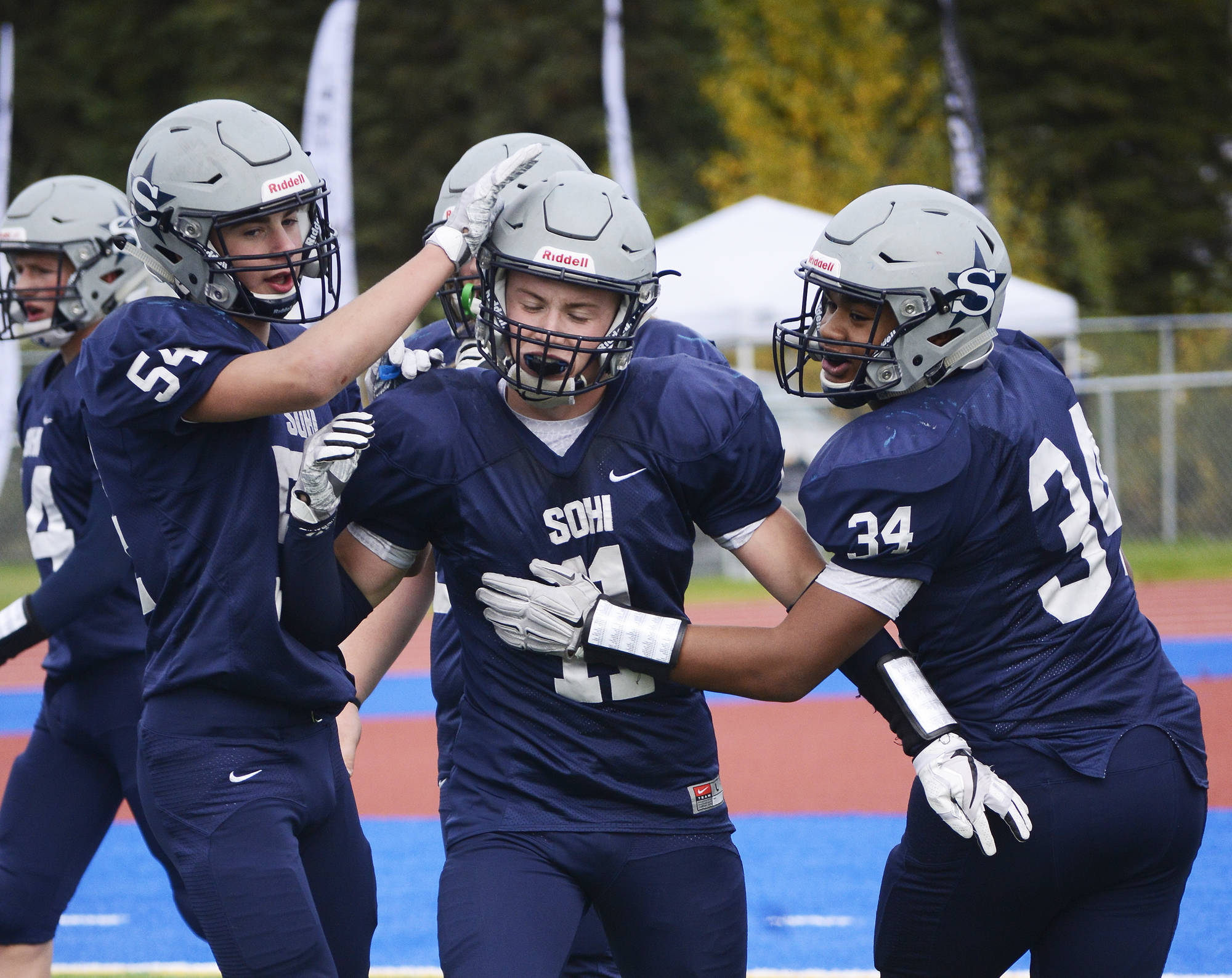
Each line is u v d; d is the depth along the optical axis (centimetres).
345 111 3497
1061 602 955
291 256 1011
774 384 4569
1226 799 2089
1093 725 947
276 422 1023
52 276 1405
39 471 1390
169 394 954
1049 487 948
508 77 7869
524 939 931
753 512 1012
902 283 954
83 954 1612
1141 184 7825
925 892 982
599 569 986
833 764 2414
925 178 6222
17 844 1327
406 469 984
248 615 991
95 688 1332
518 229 963
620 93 4356
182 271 1005
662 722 998
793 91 6662
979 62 7844
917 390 982
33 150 8106
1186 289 7494
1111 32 7919
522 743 999
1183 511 5000
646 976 1007
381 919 1717
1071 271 6800
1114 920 962
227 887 968
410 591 1204
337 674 1052
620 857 991
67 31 8175
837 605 944
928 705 951
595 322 960
